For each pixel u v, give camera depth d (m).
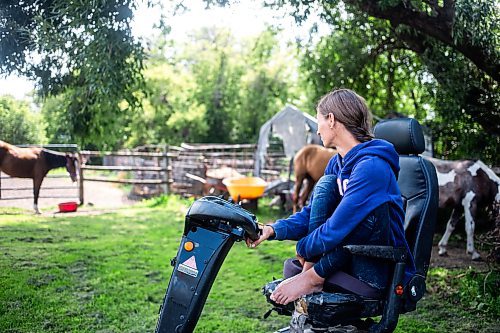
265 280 4.34
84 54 4.30
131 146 23.22
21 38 4.54
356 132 1.77
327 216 1.79
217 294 3.93
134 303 3.64
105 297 3.74
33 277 4.12
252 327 3.23
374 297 1.72
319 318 1.69
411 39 5.80
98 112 5.70
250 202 8.41
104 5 4.09
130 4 4.27
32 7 4.54
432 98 6.53
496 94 5.73
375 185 1.64
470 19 4.23
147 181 10.73
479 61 4.89
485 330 3.29
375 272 1.72
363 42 7.45
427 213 2.10
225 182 8.48
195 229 1.70
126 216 8.11
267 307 3.63
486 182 5.39
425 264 2.08
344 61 7.71
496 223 4.71
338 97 1.79
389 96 7.99
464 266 4.91
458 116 6.08
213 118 26.36
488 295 3.78
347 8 6.09
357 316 1.73
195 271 1.66
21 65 4.78
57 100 7.08
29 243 5.53
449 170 5.46
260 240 1.79
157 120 23.95
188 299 1.65
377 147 1.71
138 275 4.37
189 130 24.91
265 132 10.64
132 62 4.69
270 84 25.62
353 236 1.68
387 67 7.88
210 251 1.66
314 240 1.66
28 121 8.37
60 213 8.51
